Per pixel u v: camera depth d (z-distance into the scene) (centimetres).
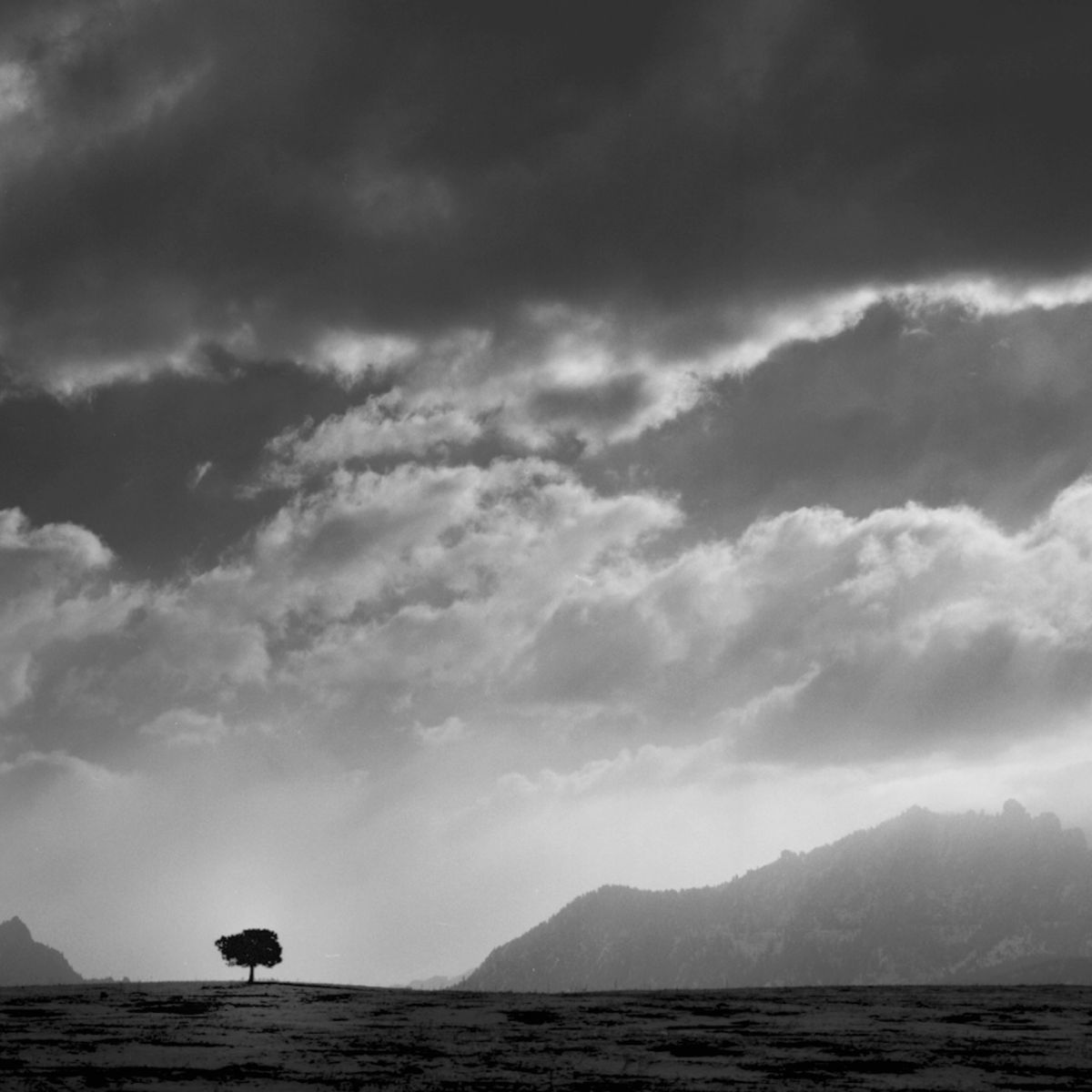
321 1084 8162
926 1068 9106
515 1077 8581
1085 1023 11994
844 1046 10350
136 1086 8038
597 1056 9781
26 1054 9638
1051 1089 8194
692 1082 8419
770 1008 13788
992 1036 10988
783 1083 8406
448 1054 9844
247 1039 10769
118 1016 12850
